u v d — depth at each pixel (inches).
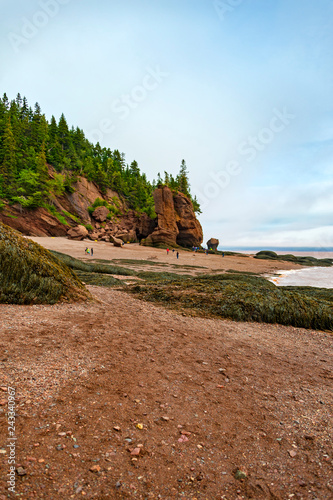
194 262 1961.1
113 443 107.3
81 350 197.8
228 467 103.7
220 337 296.5
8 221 2546.8
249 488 94.2
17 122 3511.3
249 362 229.1
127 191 4471.0
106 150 5098.4
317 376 215.8
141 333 265.3
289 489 95.3
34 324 239.0
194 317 379.2
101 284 598.2
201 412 140.7
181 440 115.8
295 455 114.8
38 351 183.5
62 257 930.1
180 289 504.7
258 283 796.6
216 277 826.8
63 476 87.7
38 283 320.2
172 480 94.0
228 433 125.5
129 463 98.4
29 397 128.1
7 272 300.5
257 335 327.9
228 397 161.2
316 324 404.2
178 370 191.5
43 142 3284.9
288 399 168.1
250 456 111.4
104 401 136.5
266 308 415.8
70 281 372.5
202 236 3949.3
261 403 158.7
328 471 106.1
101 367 175.3
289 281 1374.3
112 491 85.5
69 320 268.4
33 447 97.5
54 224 2819.9
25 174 2859.3
